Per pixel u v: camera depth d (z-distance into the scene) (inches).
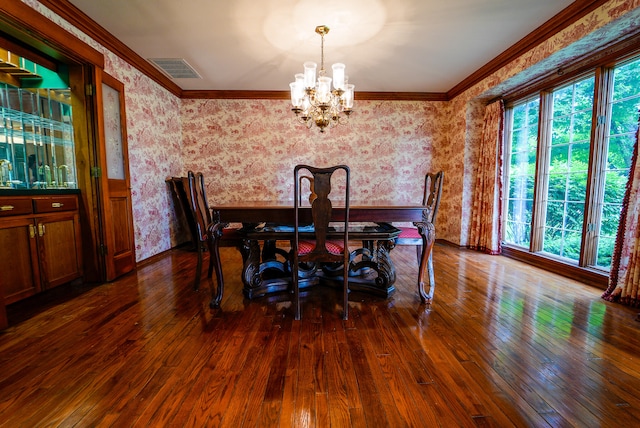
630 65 93.4
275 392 48.0
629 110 94.0
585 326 70.2
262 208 79.8
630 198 82.4
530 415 43.1
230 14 92.0
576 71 107.1
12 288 77.9
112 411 43.9
